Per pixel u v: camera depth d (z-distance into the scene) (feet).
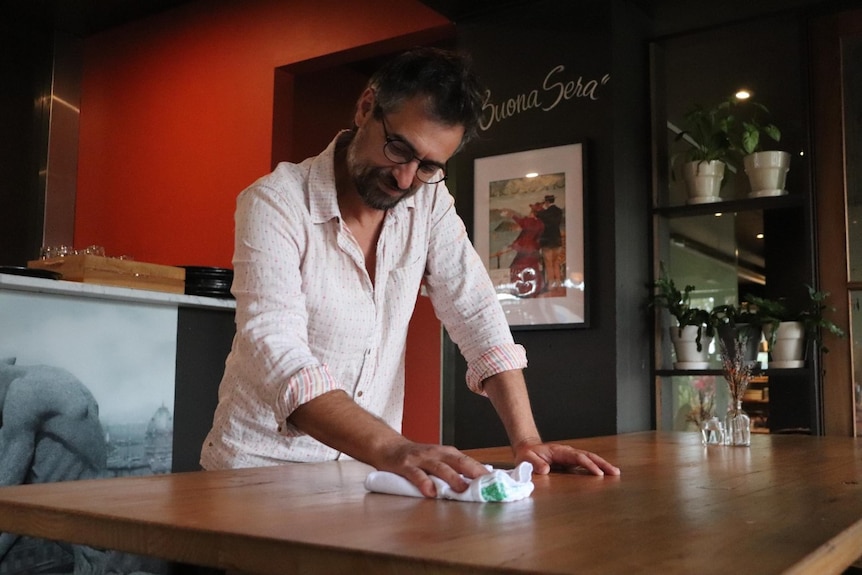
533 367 11.51
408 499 3.24
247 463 5.04
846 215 10.73
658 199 11.92
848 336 10.60
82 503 3.06
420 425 18.72
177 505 3.03
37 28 17.29
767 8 11.33
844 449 6.52
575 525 2.64
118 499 3.17
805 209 10.88
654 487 3.74
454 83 4.46
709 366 11.74
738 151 11.67
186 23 16.34
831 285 10.75
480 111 4.69
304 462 5.14
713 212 11.61
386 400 5.67
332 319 5.05
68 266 9.06
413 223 5.43
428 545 2.27
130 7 16.38
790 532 2.52
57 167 17.31
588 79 11.39
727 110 12.41
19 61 16.97
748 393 12.11
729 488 3.73
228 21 15.78
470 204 12.16
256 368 4.16
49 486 3.55
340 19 14.34
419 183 4.75
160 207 16.37
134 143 16.92
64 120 17.46
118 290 8.92
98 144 17.46
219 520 2.70
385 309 5.44
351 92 18.84
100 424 9.06
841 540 2.43
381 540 2.35
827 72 11.00
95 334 9.07
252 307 4.46
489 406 11.80
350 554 2.24
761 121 13.69
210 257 15.60
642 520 2.75
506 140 11.99
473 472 3.36
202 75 16.02
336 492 3.43
